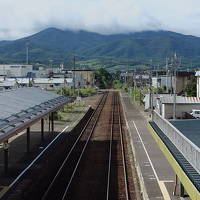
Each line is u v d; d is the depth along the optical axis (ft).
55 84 291.38
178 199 46.75
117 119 134.62
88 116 145.59
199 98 123.54
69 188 52.29
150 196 48.01
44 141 87.61
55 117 124.57
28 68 399.44
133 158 71.56
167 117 119.44
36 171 60.80
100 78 430.20
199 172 28.99
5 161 57.31
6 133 47.67
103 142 89.51
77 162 68.13
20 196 48.26
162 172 59.88
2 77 327.26
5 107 63.87
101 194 50.14
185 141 34.45
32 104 75.61
